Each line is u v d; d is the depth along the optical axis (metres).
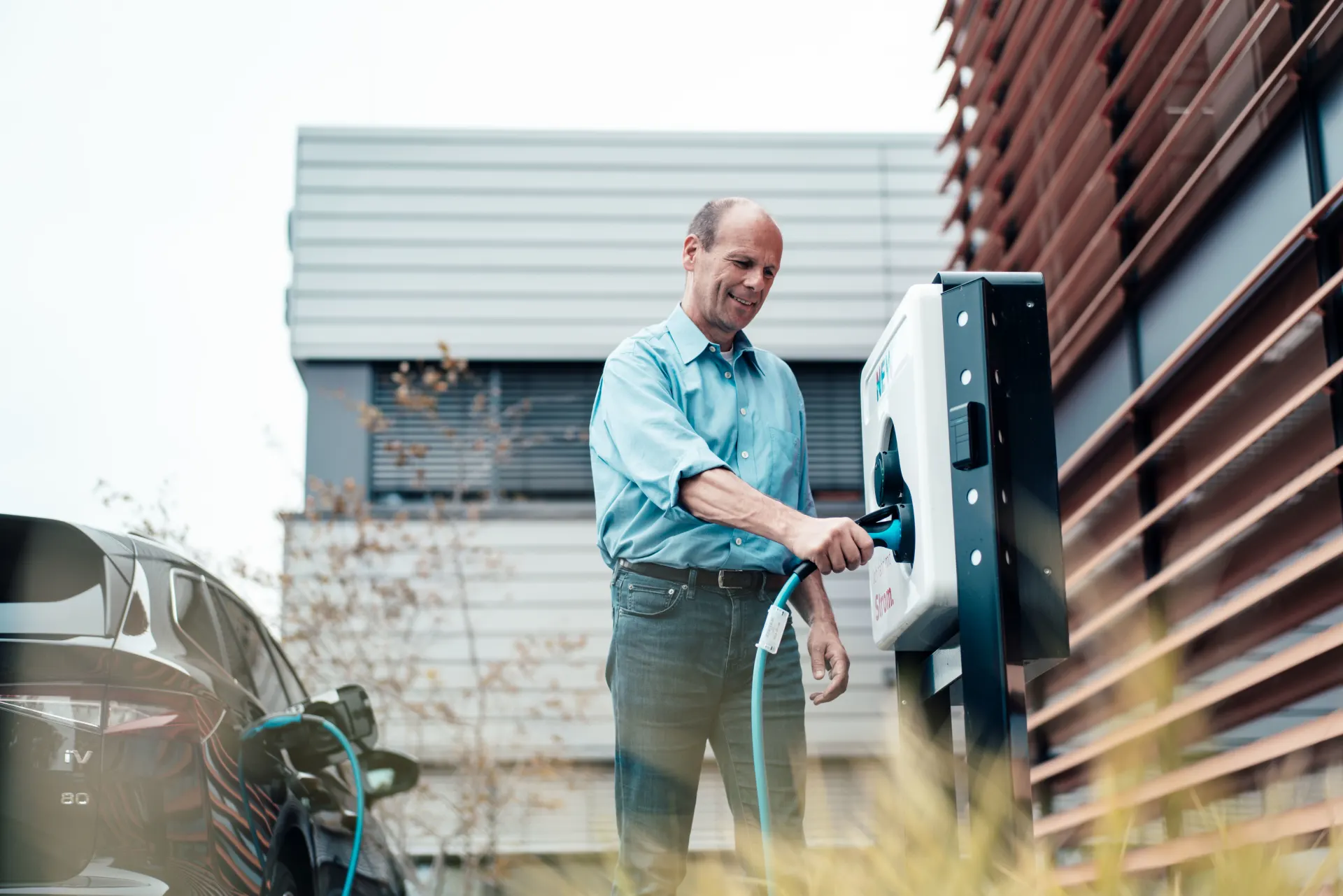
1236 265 3.29
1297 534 2.81
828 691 2.10
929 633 1.75
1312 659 2.50
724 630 2.04
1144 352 3.93
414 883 6.86
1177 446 3.55
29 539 2.28
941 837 0.95
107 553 2.37
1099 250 4.20
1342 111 2.74
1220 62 3.28
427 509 8.30
